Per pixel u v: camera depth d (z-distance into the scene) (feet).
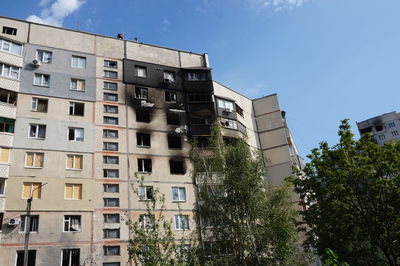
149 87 142.20
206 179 114.01
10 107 113.70
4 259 94.53
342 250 86.12
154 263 66.74
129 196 118.62
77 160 116.67
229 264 93.81
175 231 119.44
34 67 124.06
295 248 98.48
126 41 147.74
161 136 135.13
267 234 94.73
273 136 174.81
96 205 112.37
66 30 136.67
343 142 91.25
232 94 172.35
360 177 82.53
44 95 121.29
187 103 146.30
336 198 87.15
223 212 102.73
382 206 80.69
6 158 106.73
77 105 126.21
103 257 106.11
